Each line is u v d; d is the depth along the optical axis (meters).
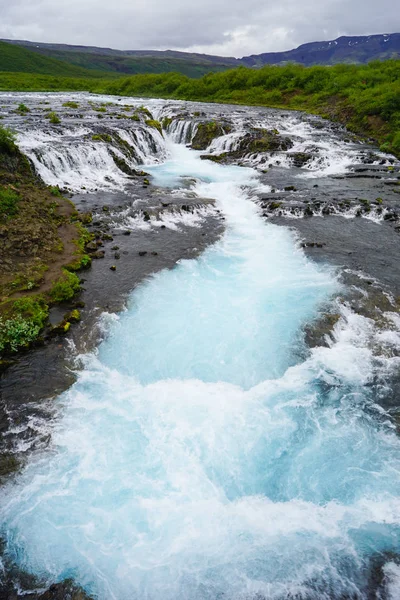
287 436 9.91
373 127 42.88
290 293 15.65
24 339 12.53
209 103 66.94
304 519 8.15
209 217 23.00
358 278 16.58
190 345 12.97
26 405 10.62
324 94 58.72
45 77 103.00
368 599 6.89
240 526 8.02
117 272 16.92
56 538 7.77
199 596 6.96
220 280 16.69
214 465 9.24
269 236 20.66
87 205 23.34
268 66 77.69
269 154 35.03
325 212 23.50
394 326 13.61
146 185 27.67
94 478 8.86
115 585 7.11
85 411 10.51
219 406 10.70
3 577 7.19
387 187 27.70
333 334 13.27
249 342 13.07
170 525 8.02
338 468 9.15
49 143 29.23
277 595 6.96
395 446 9.64
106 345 12.90
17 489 8.61
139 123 41.28
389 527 7.95
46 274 15.88
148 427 10.08
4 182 22.23
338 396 11.01
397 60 65.12
